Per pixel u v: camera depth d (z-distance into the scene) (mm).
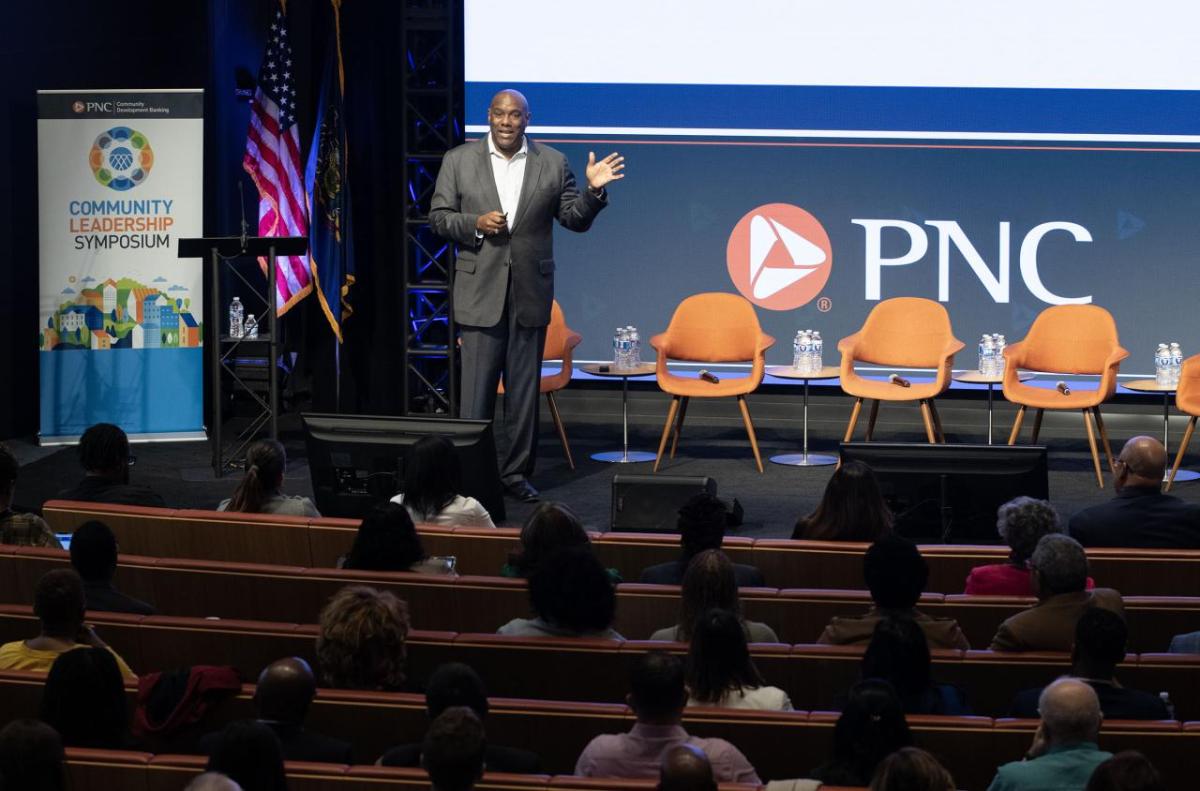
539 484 10008
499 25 11758
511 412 9617
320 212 10891
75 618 4832
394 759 4043
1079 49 11492
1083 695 3867
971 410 11609
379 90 10938
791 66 11711
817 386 11711
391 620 4594
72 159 10977
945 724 4207
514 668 4934
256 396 10391
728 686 4453
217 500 9555
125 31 11805
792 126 11742
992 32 11531
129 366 11180
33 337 11578
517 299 9547
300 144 12594
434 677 3980
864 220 11758
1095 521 6684
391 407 11328
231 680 4422
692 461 10648
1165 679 4840
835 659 4855
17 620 5297
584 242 11930
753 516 9180
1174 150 11500
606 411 11922
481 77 11789
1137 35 11445
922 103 11633
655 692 3982
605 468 10461
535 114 11836
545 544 5715
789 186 11781
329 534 6496
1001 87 11578
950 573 6289
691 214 11859
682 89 11766
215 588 5906
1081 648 4480
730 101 11758
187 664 5145
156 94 11023
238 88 12375
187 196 11117
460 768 3355
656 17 11719
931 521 7141
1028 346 10570
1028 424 11586
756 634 5082
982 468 7078
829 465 10492
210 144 12117
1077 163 11578
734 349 10828
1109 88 11500
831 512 6527
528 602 5594
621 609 5625
